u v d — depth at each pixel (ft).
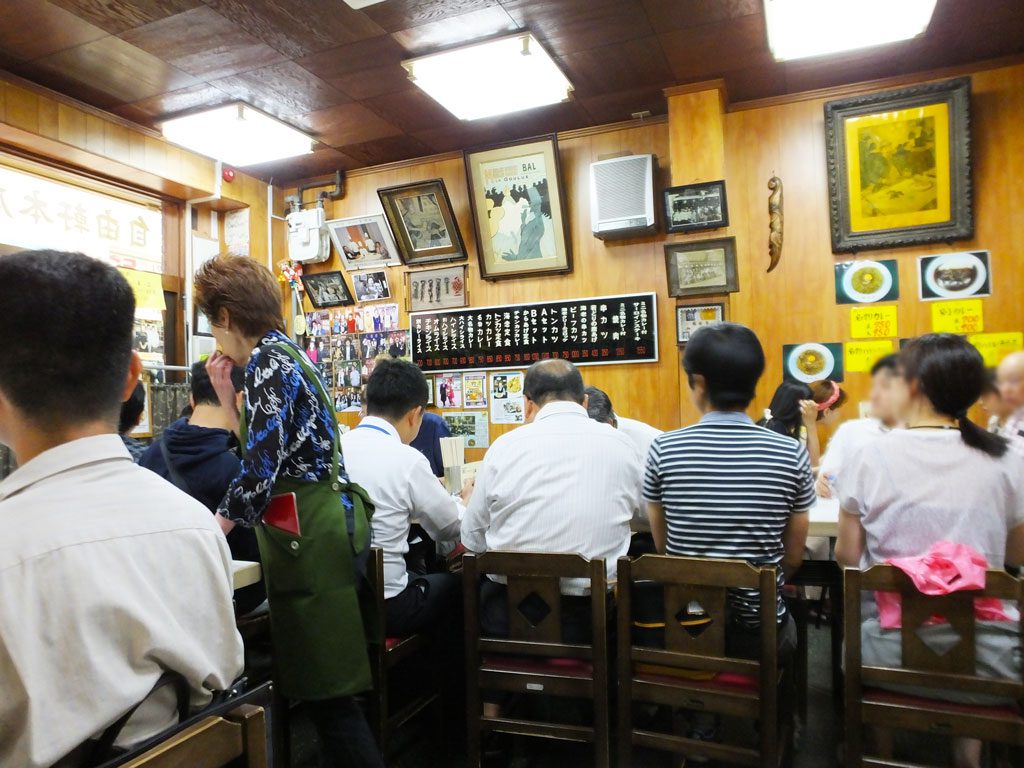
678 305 14.14
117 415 3.07
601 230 14.70
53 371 2.79
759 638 5.90
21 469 2.77
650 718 8.23
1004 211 12.46
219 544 3.16
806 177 13.65
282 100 13.74
